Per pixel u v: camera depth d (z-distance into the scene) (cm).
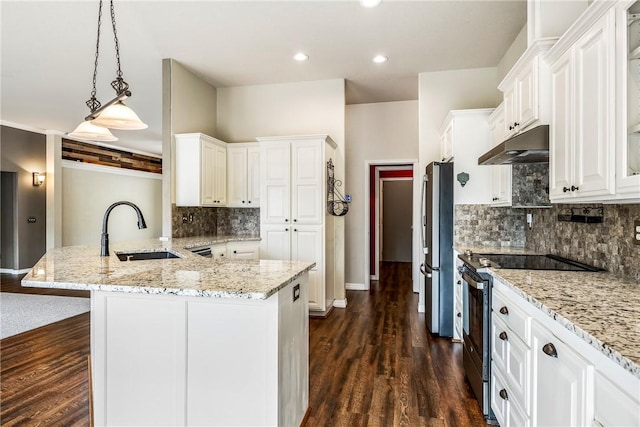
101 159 855
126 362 179
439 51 409
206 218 508
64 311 448
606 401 102
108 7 314
